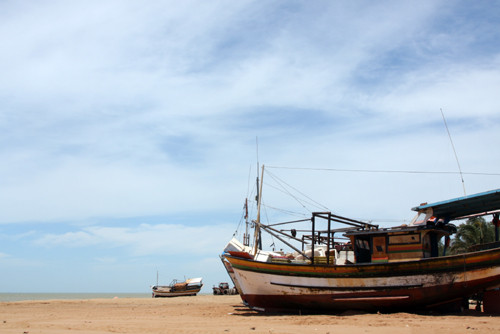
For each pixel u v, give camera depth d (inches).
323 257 1010.7
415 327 671.1
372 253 943.0
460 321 734.5
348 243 1168.2
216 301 2082.9
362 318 810.2
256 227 1131.9
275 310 1011.3
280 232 1122.0
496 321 730.8
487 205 913.5
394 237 930.1
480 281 831.7
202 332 650.2
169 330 684.1
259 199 1143.0
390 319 778.2
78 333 664.4
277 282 978.7
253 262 1013.8
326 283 931.3
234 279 1243.8
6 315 1111.0
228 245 1253.1
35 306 1690.5
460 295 860.0
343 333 626.8
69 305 1777.8
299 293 956.6
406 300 876.0
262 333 633.6
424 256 906.7
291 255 1125.1
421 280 864.3
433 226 897.5
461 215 1018.7
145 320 898.1
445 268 850.8
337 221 981.8
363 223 996.6
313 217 978.7
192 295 3262.8
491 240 1940.2
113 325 786.2
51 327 759.7
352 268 910.4
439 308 887.7
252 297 1027.9
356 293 908.0
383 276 888.9
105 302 2134.6
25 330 713.0
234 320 857.5
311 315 927.0
